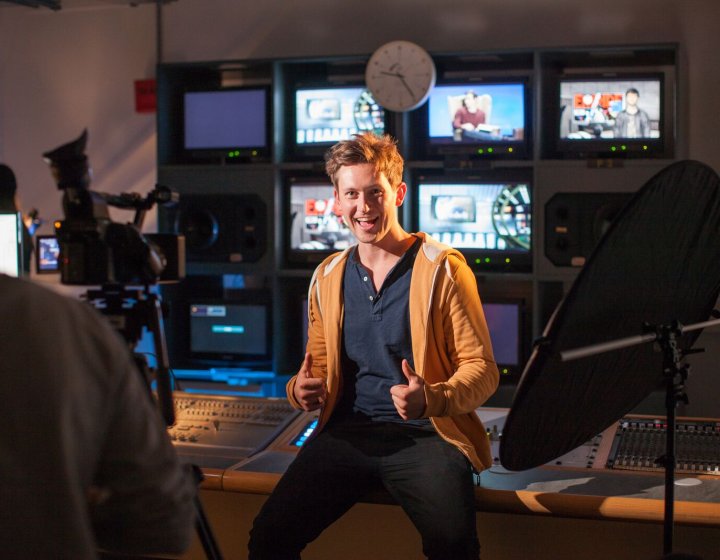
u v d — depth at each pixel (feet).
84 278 4.91
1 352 2.72
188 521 3.26
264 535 5.64
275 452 6.51
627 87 13.41
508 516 5.79
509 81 13.67
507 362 13.65
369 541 6.14
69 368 2.78
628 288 4.68
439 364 6.23
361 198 6.16
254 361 14.79
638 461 6.06
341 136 14.29
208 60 15.99
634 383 5.40
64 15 16.85
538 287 13.71
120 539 3.14
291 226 14.52
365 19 15.43
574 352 4.20
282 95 14.78
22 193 17.29
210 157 14.87
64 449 2.72
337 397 6.39
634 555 5.57
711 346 13.53
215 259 14.74
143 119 16.63
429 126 14.01
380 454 5.82
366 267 6.39
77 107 16.92
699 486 5.62
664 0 14.34
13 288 2.83
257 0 15.88
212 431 6.97
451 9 15.10
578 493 5.55
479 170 14.48
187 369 15.14
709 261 5.13
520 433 4.82
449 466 5.62
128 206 5.41
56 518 2.70
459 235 13.92
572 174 13.48
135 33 16.52
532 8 14.80
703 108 14.29
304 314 14.78
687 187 4.55
